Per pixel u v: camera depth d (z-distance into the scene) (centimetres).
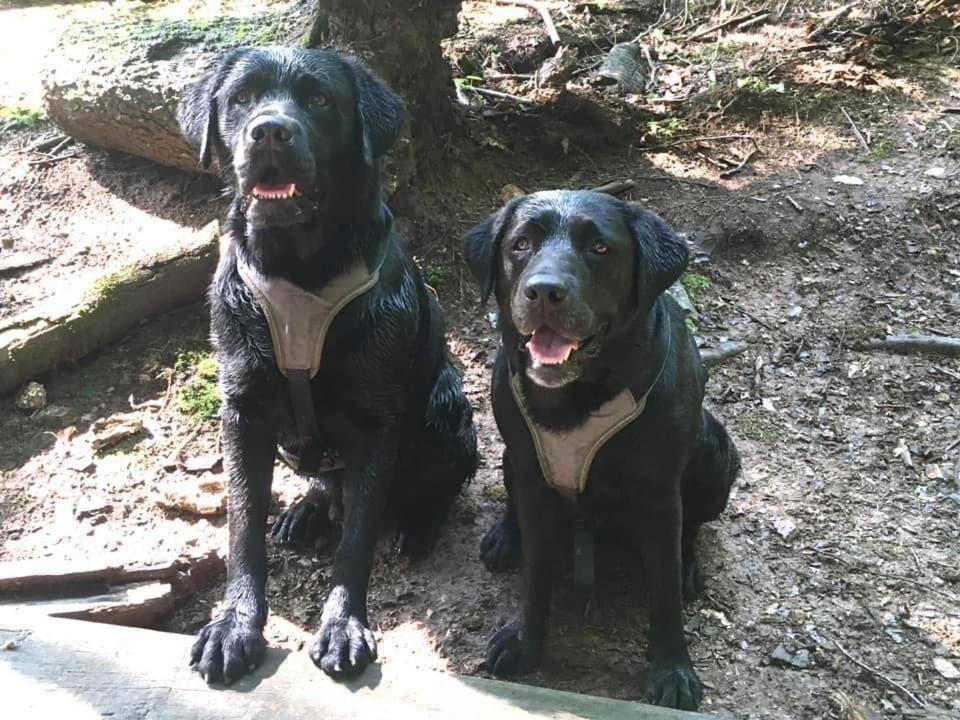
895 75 251
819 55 262
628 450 107
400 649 122
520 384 108
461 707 100
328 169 114
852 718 110
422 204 190
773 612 126
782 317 183
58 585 125
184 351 168
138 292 168
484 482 153
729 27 284
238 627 108
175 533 139
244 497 118
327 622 111
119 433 154
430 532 140
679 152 224
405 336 121
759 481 149
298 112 111
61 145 213
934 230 200
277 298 114
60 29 296
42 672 102
